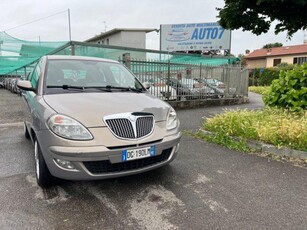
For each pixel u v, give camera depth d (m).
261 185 3.36
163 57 10.59
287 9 6.63
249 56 44.47
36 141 3.33
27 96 4.20
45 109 2.99
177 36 24.70
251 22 7.27
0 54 16.17
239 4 6.88
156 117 3.19
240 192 3.17
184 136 5.89
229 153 4.66
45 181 3.16
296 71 6.23
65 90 3.54
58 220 2.57
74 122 2.76
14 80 21.48
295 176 3.63
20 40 15.02
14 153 4.60
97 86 3.84
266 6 6.65
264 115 5.98
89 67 4.16
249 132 5.09
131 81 4.38
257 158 4.39
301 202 2.93
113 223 2.53
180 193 3.14
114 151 2.75
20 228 2.44
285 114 5.70
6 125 7.05
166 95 9.61
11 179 3.50
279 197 3.04
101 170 2.81
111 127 2.83
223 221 2.57
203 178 3.57
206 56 12.23
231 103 11.80
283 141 4.62
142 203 2.90
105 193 3.12
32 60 15.29
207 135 5.70
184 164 4.09
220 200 2.98
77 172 2.73
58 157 2.72
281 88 6.36
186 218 2.62
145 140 2.94
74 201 2.93
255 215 2.67
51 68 3.88
